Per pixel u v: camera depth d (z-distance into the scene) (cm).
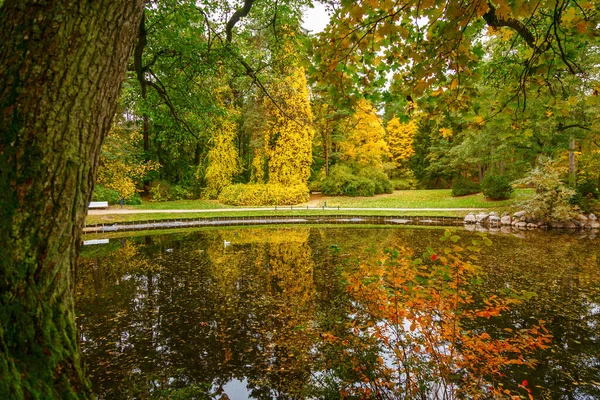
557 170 1691
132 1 130
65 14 113
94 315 552
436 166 3142
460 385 328
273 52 646
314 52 233
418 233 1451
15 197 109
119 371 389
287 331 485
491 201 2225
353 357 346
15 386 108
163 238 1348
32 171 110
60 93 112
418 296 302
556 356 410
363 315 504
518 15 180
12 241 109
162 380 372
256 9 581
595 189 1797
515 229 1577
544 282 705
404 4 192
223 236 1398
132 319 536
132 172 2125
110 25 123
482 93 231
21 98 109
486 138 1791
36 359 115
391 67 244
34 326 115
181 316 546
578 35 197
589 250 1046
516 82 239
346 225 1772
